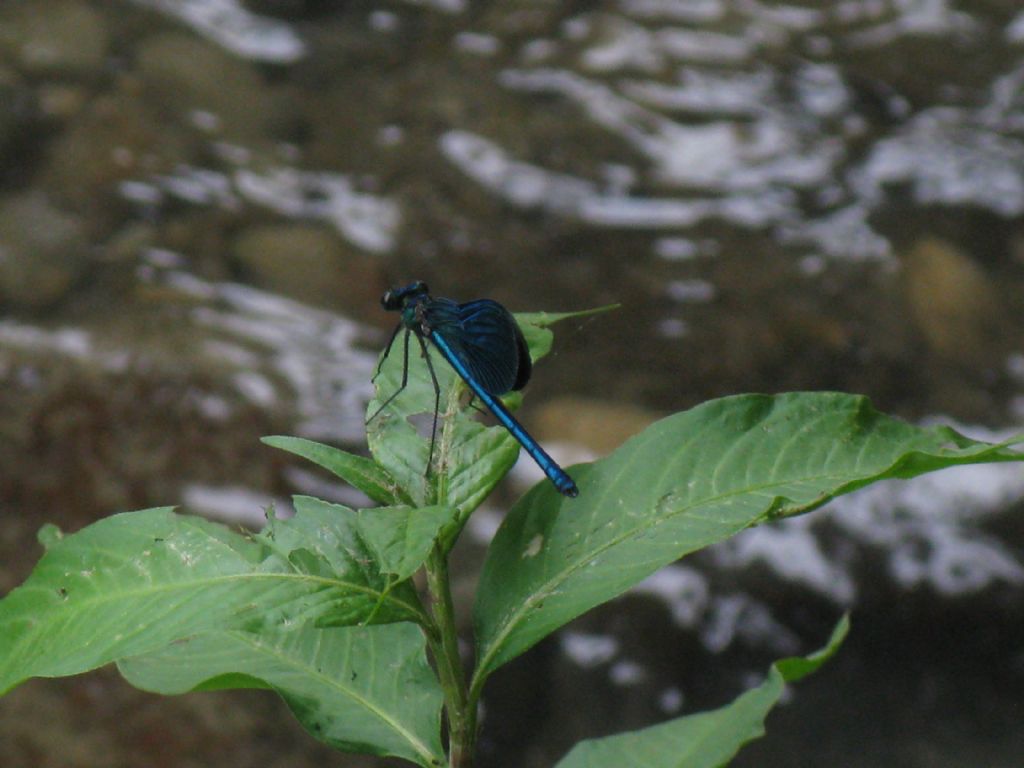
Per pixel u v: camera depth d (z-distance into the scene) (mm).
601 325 13094
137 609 2357
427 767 2623
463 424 2859
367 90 16391
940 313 13414
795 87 17031
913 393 12430
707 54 17516
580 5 18344
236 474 10828
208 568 2398
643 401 12000
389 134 15680
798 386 12430
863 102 16797
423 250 13984
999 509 11094
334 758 8570
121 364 11812
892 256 14156
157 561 2414
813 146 16000
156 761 8297
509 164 15375
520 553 2680
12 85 15047
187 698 8750
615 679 9875
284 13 17594
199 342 12258
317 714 2688
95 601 2383
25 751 8234
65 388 11422
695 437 2717
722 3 18609
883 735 9594
